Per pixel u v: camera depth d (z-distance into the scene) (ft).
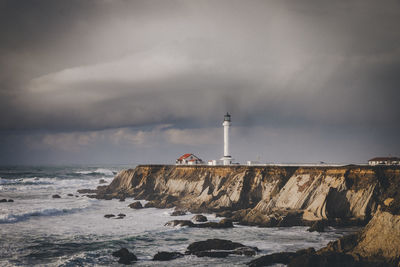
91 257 137.08
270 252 143.95
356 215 200.13
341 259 113.60
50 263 130.93
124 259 132.36
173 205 271.90
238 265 128.16
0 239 165.58
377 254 112.27
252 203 247.50
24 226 195.31
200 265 128.36
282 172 255.29
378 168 213.87
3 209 243.19
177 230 185.68
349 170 218.79
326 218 197.26
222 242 149.48
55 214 235.20
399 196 121.70
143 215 236.02
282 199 226.99
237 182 263.90
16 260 134.72
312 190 220.23
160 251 147.02
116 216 230.07
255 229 189.37
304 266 113.91
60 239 166.71
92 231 184.24
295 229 187.83
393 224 113.19
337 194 209.15
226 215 223.51
